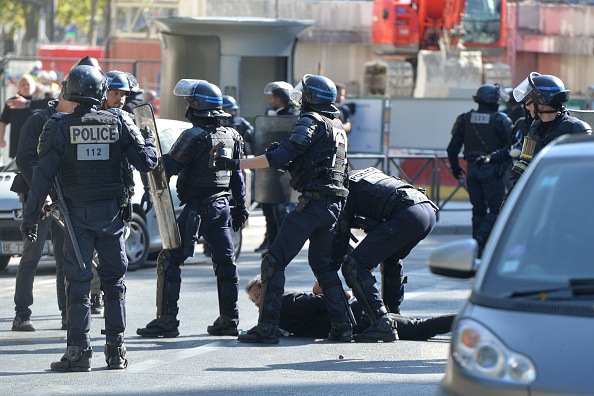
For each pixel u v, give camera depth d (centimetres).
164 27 6525
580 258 1427
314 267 2719
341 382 2266
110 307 2395
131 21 12756
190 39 6475
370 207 2695
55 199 2322
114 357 2402
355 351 2617
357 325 2817
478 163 4331
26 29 16325
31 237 2306
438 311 3241
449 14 10125
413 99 6600
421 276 3988
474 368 1341
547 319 1346
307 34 10881
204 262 4409
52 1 16638
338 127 2631
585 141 1573
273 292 2688
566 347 1313
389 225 2678
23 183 2842
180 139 2708
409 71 10456
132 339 2777
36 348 2670
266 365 2452
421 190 2747
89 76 2300
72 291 2356
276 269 2667
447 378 1392
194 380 2289
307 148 2592
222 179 2773
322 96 2611
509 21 11694
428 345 2703
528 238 1464
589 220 1464
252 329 2744
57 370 2377
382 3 10475
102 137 2308
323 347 2670
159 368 2419
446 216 6041
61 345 2708
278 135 4078
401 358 2527
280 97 4388
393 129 6625
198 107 2731
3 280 3853
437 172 5984
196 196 2753
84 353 2373
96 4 17325
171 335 2802
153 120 2659
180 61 6519
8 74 7825
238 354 2581
